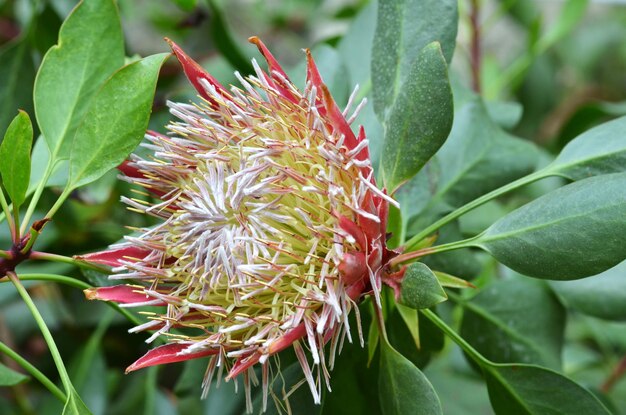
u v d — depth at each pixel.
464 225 0.75
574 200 0.52
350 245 0.52
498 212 0.77
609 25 1.24
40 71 0.58
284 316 0.52
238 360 0.52
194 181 0.53
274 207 0.52
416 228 0.62
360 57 0.69
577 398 0.55
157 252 0.54
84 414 0.54
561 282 0.67
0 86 0.71
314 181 0.53
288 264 0.53
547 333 0.67
